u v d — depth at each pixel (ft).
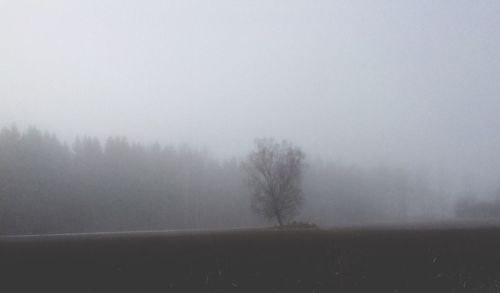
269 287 76.74
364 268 84.12
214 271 82.07
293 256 89.40
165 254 91.09
